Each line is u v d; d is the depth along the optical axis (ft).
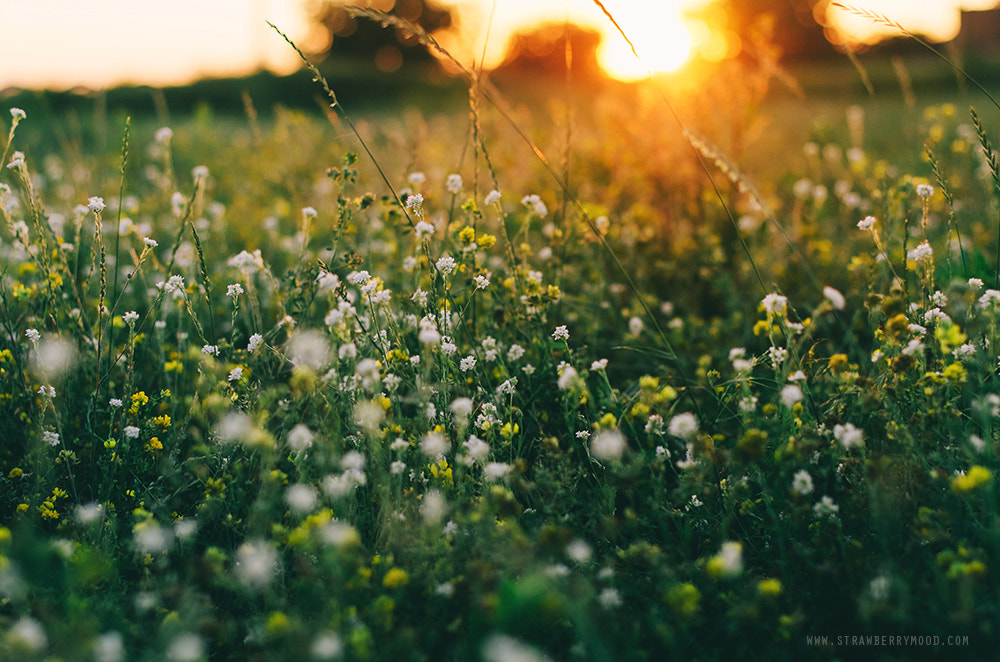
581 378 8.39
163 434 8.77
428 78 79.56
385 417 7.68
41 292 9.66
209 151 29.53
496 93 12.22
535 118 25.79
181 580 6.96
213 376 8.12
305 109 64.75
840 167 18.56
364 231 14.06
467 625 6.01
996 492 6.44
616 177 15.98
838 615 6.11
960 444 6.97
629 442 8.90
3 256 12.03
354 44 184.03
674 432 6.71
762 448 6.32
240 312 11.00
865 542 6.72
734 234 14.20
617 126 16.87
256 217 18.81
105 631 6.06
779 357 7.76
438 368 8.43
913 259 9.02
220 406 7.52
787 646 5.82
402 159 17.89
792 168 19.75
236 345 11.07
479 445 7.07
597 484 7.73
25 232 9.73
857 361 10.21
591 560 6.77
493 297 10.19
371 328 9.05
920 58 72.74
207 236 14.69
